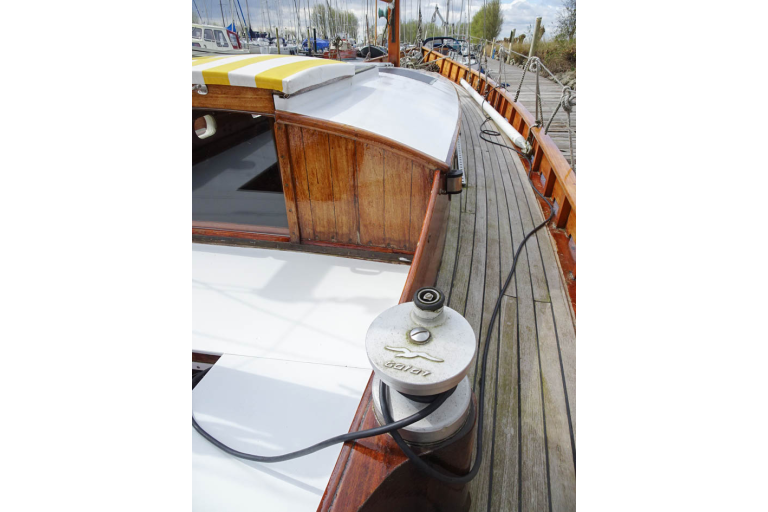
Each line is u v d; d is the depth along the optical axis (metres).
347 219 1.94
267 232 2.10
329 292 1.77
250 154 2.02
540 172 3.54
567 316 1.95
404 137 1.82
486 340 1.81
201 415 1.20
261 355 1.45
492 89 6.09
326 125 1.70
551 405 1.55
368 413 1.00
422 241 1.52
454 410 0.90
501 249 2.44
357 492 0.86
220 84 1.70
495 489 1.29
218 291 1.78
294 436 1.14
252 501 0.99
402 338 0.84
